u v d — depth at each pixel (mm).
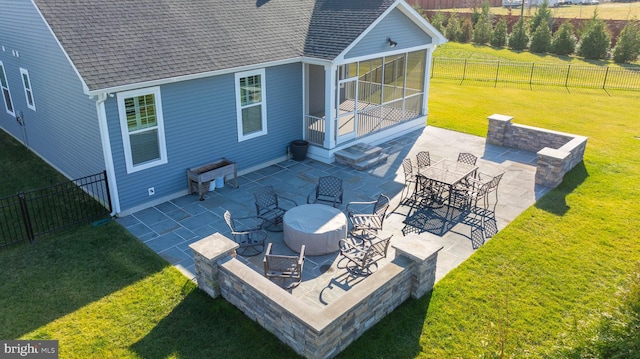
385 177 13344
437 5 59875
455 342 7023
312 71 16391
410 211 11250
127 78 10023
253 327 7273
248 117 13141
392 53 15242
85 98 10453
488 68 30781
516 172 13625
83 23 10820
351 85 16391
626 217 10852
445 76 29094
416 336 7129
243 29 13492
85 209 11219
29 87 13219
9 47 13469
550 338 7047
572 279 8516
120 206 10922
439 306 7785
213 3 13922
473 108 21125
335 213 9930
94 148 10875
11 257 9180
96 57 10141
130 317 7520
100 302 7879
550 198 11898
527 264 9000
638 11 53688
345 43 13258
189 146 11906
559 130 17672
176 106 11273
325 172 13695
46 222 10609
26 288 8234
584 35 34094
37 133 13961
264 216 10773
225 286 7766
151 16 12141
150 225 10555
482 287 8289
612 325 5758
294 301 6695
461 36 41375
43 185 12594
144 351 6828
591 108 21016
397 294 7609
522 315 7559
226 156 12906
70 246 9609
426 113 18141
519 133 15500
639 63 31797
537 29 36219
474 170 11883
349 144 14844
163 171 11531
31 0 10992
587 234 10102
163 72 10641
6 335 7102
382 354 6773
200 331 7219
